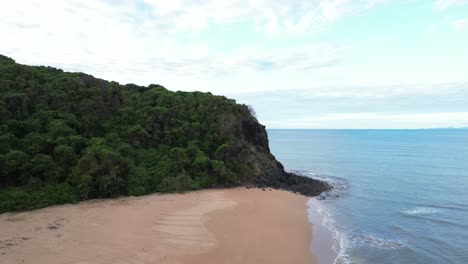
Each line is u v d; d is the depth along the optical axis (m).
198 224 29.69
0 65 45.41
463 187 53.94
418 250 26.89
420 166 80.25
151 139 47.56
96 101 46.00
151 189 40.50
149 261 21.61
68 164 37.41
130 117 47.91
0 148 34.25
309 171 75.94
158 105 53.00
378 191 50.78
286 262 23.22
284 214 35.03
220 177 46.41
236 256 23.53
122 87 56.47
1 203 30.12
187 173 45.06
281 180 52.88
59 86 45.97
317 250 25.83
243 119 57.06
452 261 24.97
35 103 42.28
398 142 192.12
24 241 23.59
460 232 31.62
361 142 195.38
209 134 51.59
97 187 36.62
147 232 26.92
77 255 21.70
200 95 59.88
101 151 38.16
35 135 37.28
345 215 36.59
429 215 37.47
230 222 31.05
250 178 50.50
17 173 33.94
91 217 29.94
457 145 160.50
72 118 42.28
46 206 32.41
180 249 23.97
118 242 24.41
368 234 30.44
